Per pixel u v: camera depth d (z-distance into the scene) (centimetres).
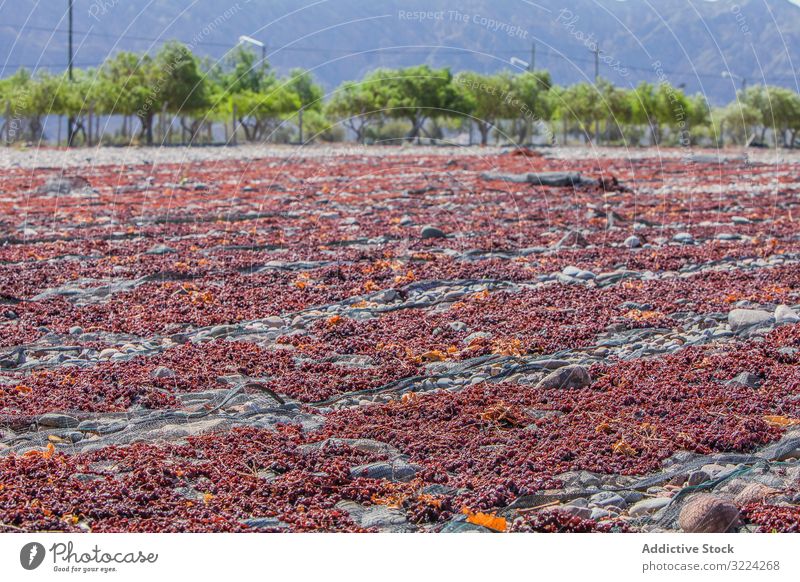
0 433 762
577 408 806
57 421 776
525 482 651
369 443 719
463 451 713
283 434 752
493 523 598
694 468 677
